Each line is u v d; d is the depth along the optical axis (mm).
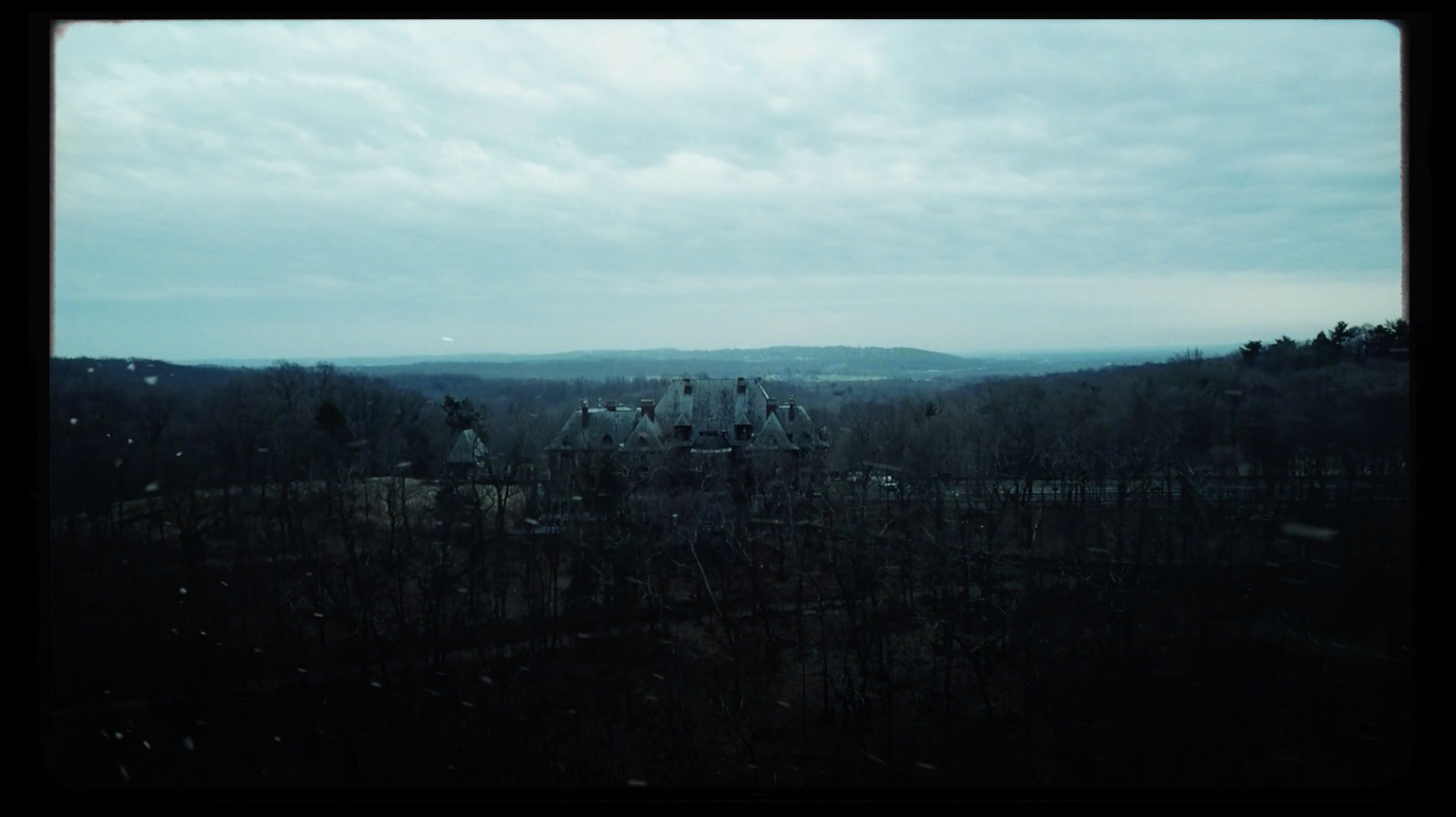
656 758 11461
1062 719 10977
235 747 10836
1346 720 9609
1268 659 10570
